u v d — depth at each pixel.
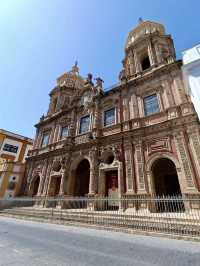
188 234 8.78
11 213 19.75
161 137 15.63
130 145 17.22
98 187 17.73
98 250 6.90
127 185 15.70
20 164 28.56
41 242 8.12
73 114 25.77
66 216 14.82
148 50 22.84
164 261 5.68
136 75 21.50
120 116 20.02
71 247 7.30
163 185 19.36
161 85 18.17
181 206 13.99
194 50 13.93
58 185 23.64
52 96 34.84
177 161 13.96
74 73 37.78
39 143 29.58
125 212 13.95
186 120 14.52
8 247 7.25
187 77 13.38
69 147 22.78
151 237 9.16
